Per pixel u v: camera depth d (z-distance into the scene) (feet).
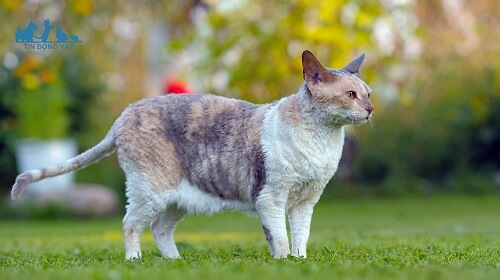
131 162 23.66
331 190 71.36
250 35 51.08
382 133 72.28
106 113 70.90
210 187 23.36
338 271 18.21
